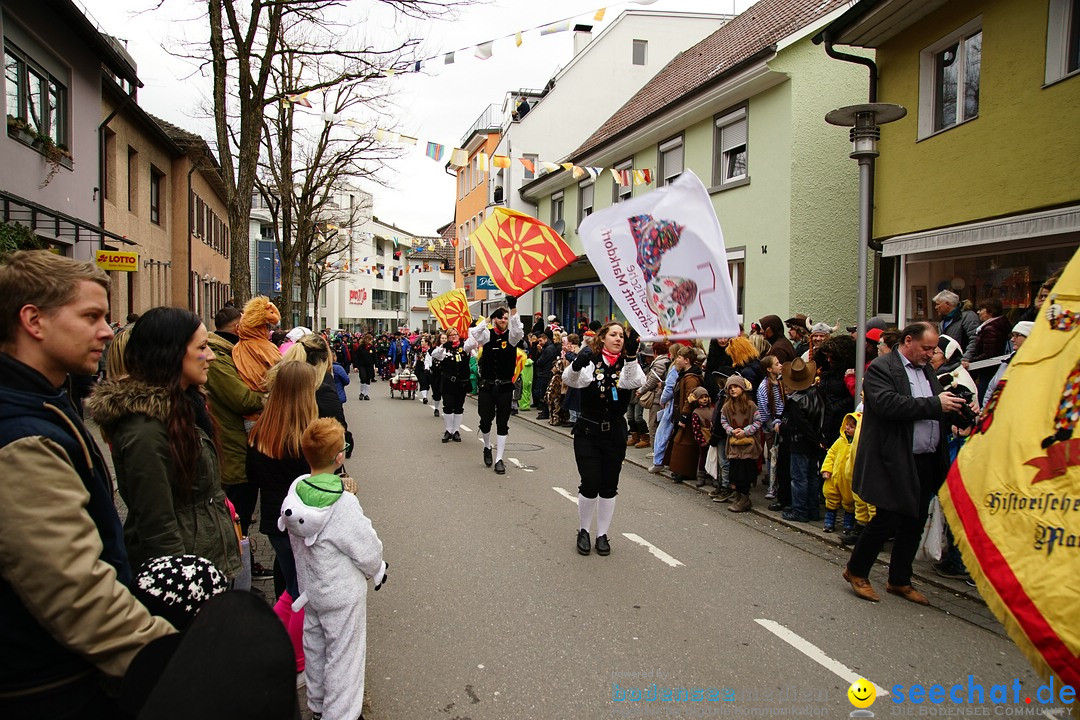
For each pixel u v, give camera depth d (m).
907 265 10.84
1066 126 7.83
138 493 2.63
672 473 8.92
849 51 12.85
